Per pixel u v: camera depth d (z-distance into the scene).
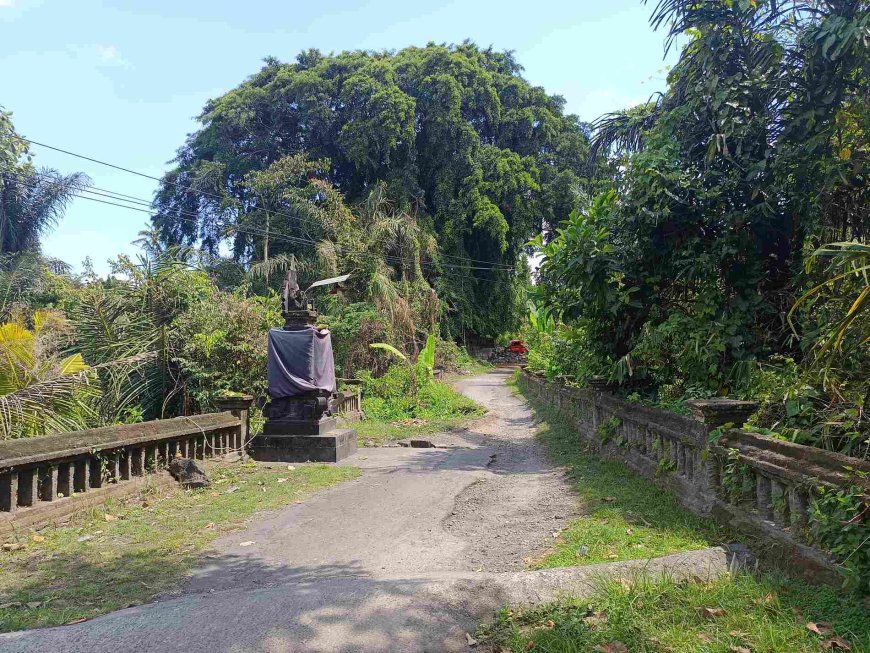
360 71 35.31
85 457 6.46
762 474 4.58
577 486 7.51
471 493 7.66
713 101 7.33
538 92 41.09
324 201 29.02
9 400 7.26
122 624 3.28
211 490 7.72
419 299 26.89
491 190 35.53
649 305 8.50
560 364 15.02
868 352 4.95
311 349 10.68
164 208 36.97
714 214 7.58
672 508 5.96
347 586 3.80
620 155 9.48
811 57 6.48
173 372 12.98
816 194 6.95
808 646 3.02
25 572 4.65
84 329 12.31
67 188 26.83
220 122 37.09
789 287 7.32
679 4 7.45
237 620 3.30
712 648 3.04
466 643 3.22
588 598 3.67
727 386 7.21
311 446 10.28
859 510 3.46
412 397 18.61
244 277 28.91
